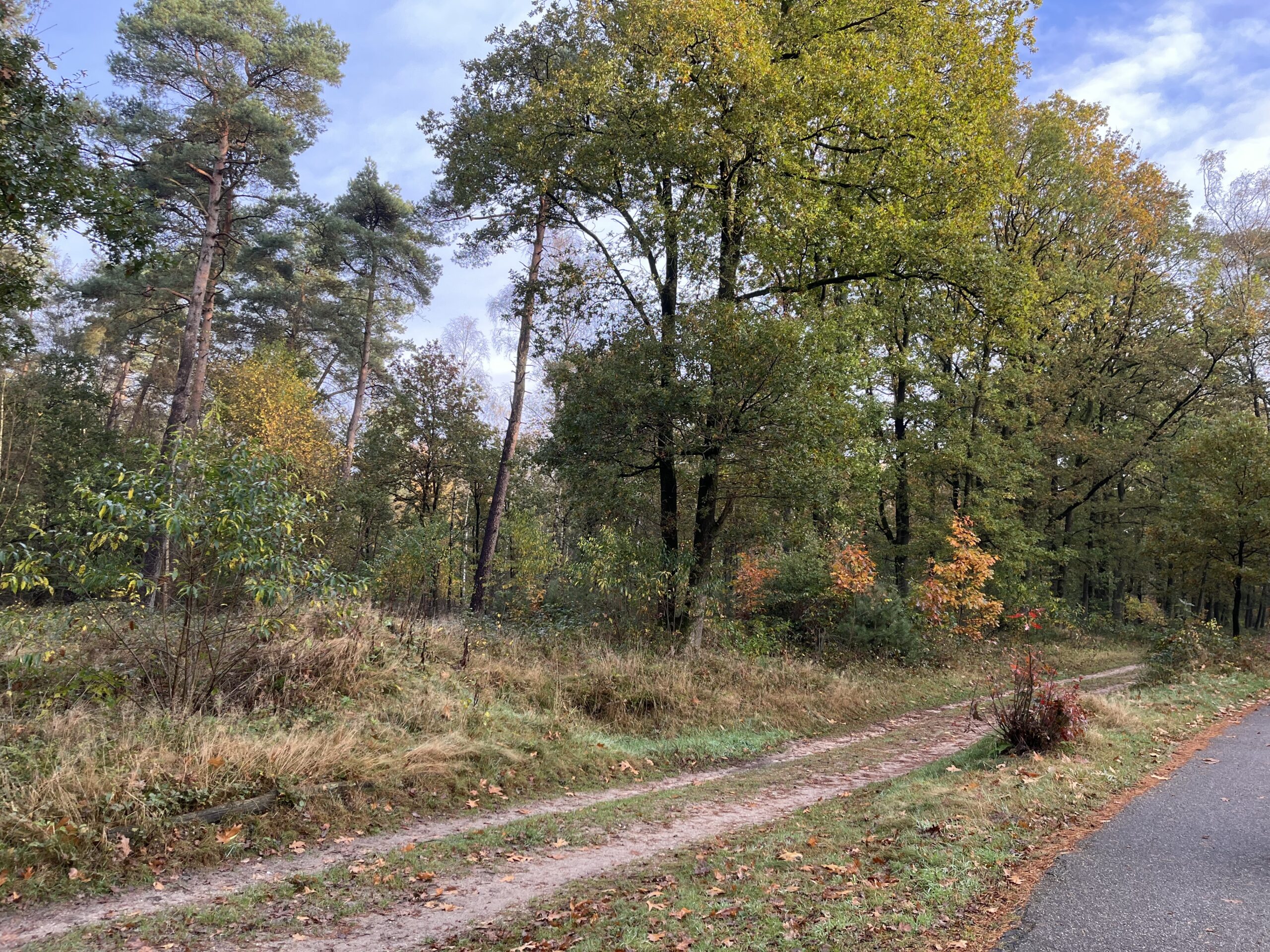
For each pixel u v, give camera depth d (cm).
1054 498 2962
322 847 620
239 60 2231
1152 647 1733
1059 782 690
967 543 1972
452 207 2145
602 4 1564
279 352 2912
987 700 1440
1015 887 450
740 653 1498
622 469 1516
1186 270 2794
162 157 2212
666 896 489
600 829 692
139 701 766
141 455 850
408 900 516
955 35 1488
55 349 3084
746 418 1390
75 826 547
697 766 989
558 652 1283
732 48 1349
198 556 812
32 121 1082
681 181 1611
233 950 437
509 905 505
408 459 2902
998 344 1730
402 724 859
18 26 1233
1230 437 2048
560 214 1862
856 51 1442
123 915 481
